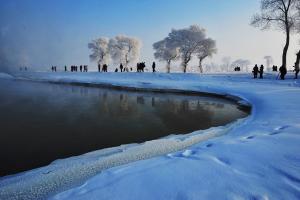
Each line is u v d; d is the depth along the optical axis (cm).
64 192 421
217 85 2677
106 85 3512
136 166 517
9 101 2148
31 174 631
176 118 1471
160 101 2217
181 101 2220
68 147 934
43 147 933
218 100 2269
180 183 433
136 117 1500
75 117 1483
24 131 1159
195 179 446
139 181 446
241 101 1927
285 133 718
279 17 3500
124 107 1870
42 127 1236
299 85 2394
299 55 2981
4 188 545
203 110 1759
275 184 422
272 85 2473
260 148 594
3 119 1415
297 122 861
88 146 947
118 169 505
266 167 488
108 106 1909
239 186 418
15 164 776
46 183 559
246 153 565
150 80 3538
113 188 424
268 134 723
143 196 397
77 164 665
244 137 712
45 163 782
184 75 3738
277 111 1091
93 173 604
